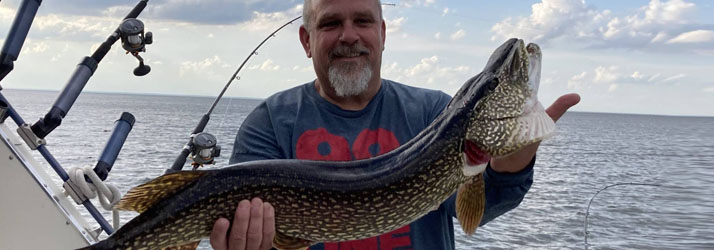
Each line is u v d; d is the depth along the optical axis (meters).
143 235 0.79
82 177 1.21
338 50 0.94
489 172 0.86
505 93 0.85
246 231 0.78
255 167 0.81
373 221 0.83
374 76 0.97
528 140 0.82
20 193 1.18
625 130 26.42
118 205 0.79
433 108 1.00
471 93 0.86
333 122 0.97
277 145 0.97
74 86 1.20
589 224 3.46
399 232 0.93
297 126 0.97
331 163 0.84
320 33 0.96
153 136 9.05
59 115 1.19
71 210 1.24
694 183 5.71
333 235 0.84
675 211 3.93
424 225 0.94
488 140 0.84
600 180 5.97
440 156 0.84
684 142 16.69
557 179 5.97
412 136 0.96
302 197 0.81
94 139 8.04
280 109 1.00
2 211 1.17
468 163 0.86
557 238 3.18
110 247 0.79
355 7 0.94
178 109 28.38
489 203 0.88
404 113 0.98
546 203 4.21
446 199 0.92
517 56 0.86
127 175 4.52
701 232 3.30
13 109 1.20
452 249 0.98
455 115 0.85
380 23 0.99
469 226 0.84
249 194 0.79
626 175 6.57
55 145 6.86
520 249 2.96
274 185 0.80
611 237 3.21
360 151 0.95
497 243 3.07
